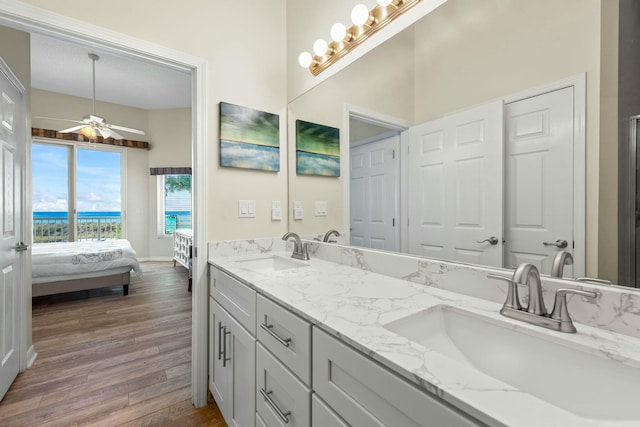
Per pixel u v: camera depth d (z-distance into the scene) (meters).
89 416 1.58
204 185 1.73
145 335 2.56
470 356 0.82
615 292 0.71
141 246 5.99
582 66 0.78
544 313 0.75
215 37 1.79
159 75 4.31
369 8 1.48
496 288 0.95
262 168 1.94
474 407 0.44
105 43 1.46
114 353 2.25
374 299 0.97
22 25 1.30
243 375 1.26
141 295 3.72
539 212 0.87
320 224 1.84
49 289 3.29
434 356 0.60
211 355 1.67
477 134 1.03
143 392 1.79
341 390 0.72
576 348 0.66
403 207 1.32
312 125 1.87
